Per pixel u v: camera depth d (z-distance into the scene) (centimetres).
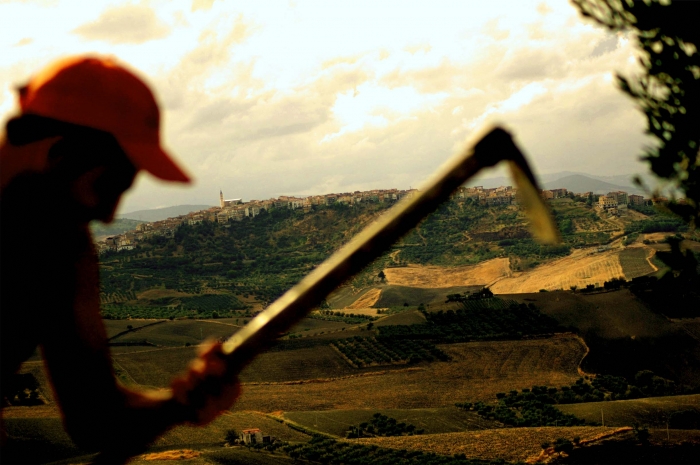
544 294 17250
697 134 325
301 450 8838
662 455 7712
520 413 11175
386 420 10688
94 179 168
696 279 329
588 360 14262
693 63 322
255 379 13200
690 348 14625
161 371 13750
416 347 14812
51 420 8712
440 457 8269
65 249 167
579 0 342
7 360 167
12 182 163
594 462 7894
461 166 167
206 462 8050
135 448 181
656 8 322
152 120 171
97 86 166
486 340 15262
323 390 12825
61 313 170
